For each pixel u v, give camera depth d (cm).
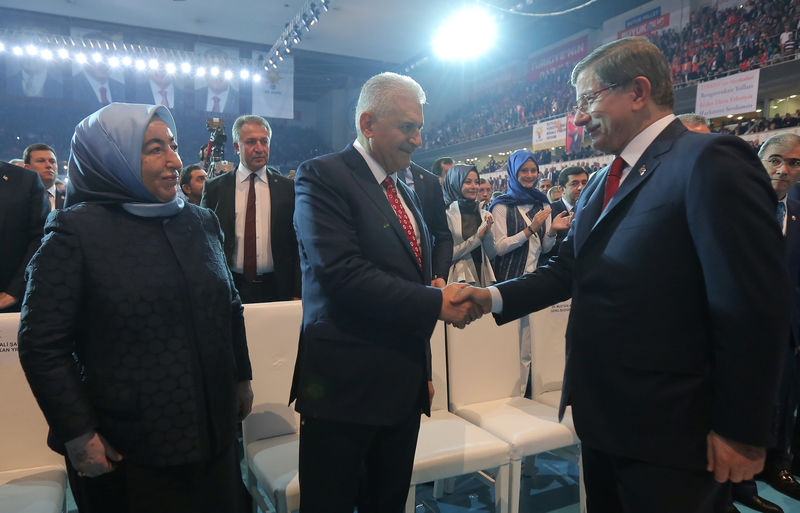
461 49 1117
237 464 125
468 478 220
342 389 117
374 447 130
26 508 125
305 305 125
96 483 108
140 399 104
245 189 251
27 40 1056
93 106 1548
